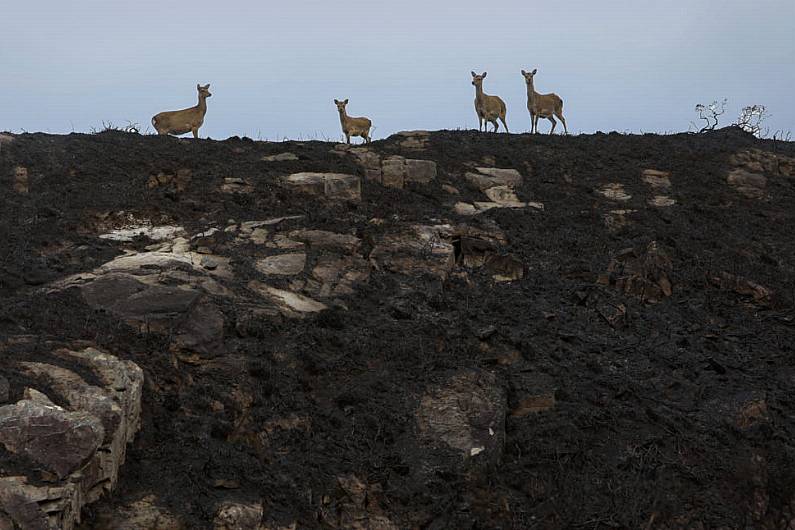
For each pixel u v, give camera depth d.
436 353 38.31
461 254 48.41
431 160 60.66
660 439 35.28
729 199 61.31
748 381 40.75
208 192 52.16
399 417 34.19
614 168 64.06
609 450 34.53
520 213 54.28
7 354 29.36
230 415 32.41
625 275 47.47
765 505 33.16
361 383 35.81
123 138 58.94
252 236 47.03
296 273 43.69
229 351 35.78
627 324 44.16
